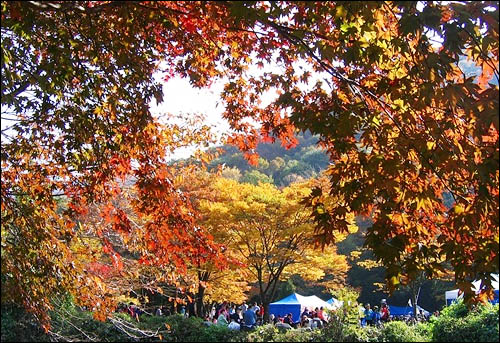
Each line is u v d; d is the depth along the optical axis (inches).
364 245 210.2
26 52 280.8
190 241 305.1
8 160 303.1
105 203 335.9
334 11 212.4
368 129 218.1
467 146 215.2
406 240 214.4
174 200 303.9
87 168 293.6
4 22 231.6
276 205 699.4
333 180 221.9
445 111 220.1
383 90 217.5
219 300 892.6
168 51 302.2
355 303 587.5
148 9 243.8
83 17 266.4
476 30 205.3
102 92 291.3
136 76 274.7
